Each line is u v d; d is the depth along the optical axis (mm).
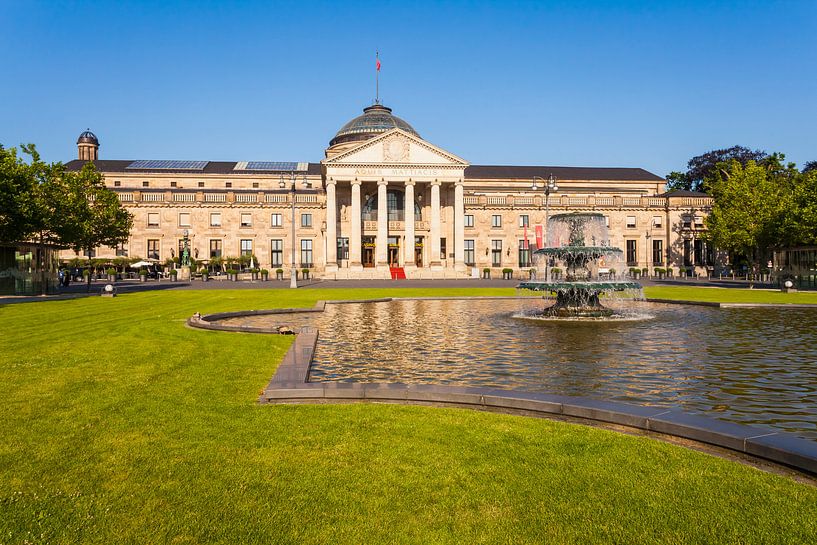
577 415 8766
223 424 8258
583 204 94375
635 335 19422
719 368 13492
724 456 7062
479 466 6625
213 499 5824
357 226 82000
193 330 19219
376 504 5715
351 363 14250
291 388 9938
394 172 82562
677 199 94875
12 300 35625
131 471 6516
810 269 51562
